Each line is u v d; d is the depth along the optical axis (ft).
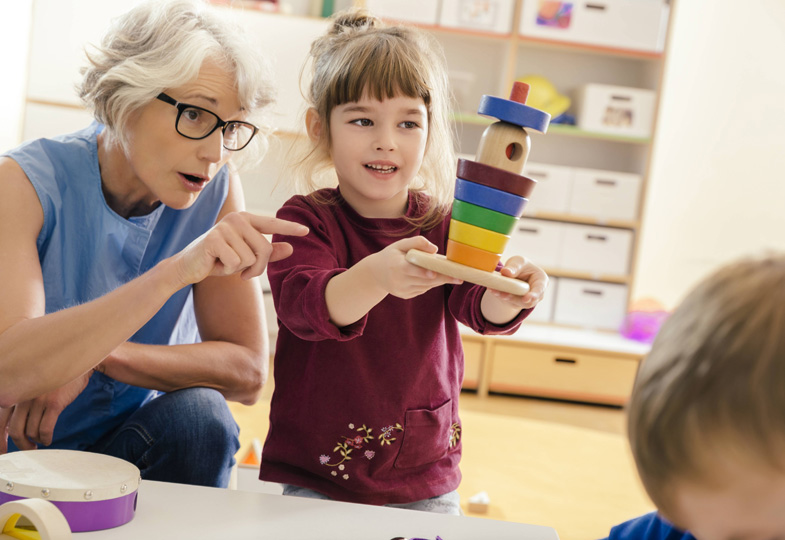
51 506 2.26
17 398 3.18
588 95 11.61
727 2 12.80
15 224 3.48
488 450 8.64
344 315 2.89
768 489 1.42
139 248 3.95
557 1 11.38
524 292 2.48
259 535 2.57
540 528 2.81
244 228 2.83
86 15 10.55
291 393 3.79
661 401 1.48
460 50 12.24
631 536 2.38
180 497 2.82
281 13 10.99
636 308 12.30
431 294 3.85
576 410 10.99
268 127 4.12
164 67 3.31
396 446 3.73
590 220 11.78
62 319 3.01
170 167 3.46
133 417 3.91
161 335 4.21
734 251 13.05
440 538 2.62
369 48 3.66
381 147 3.59
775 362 1.36
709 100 12.91
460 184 2.51
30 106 10.60
